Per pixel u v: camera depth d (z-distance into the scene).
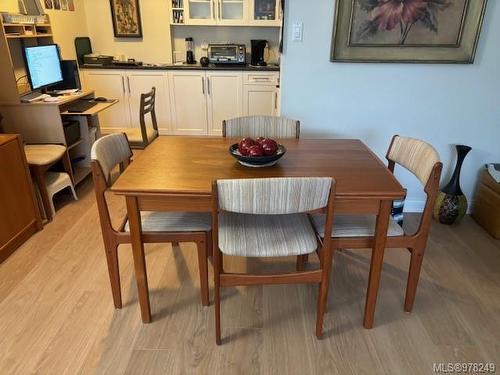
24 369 1.48
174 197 1.46
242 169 1.62
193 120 4.73
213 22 4.58
